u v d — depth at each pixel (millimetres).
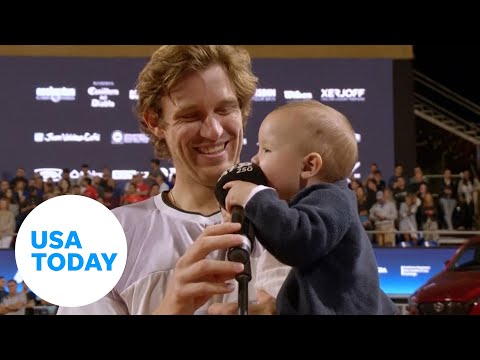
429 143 10547
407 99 9898
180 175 1675
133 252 1622
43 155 9844
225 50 1565
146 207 1730
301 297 1157
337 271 1159
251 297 1482
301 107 1254
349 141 1250
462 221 9641
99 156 9875
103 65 9938
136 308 1553
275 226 1070
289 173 1217
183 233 1615
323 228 1093
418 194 9539
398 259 8477
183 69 1521
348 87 9930
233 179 1221
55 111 9914
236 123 1577
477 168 10289
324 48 9906
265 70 9930
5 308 7746
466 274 4949
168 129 1598
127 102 9953
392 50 9852
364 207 9531
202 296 1228
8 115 9836
